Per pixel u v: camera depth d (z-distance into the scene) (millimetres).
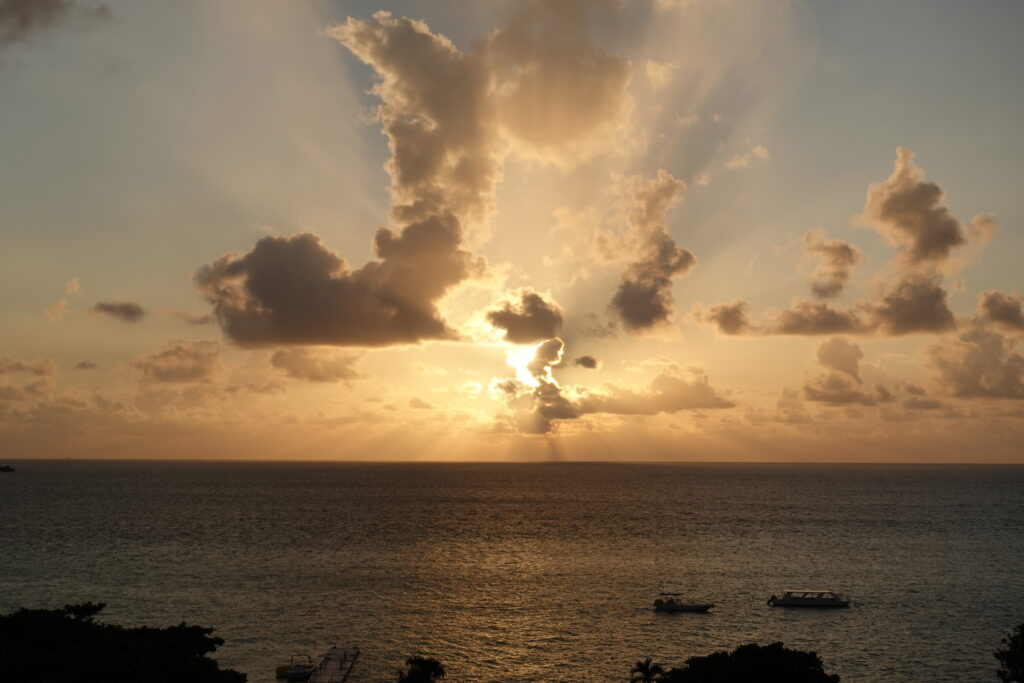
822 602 155000
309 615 143750
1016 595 169375
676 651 123188
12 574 183125
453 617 143125
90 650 77562
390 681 107750
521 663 116062
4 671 72250
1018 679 86375
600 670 112938
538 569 196375
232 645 124312
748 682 84375
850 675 112250
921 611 152375
